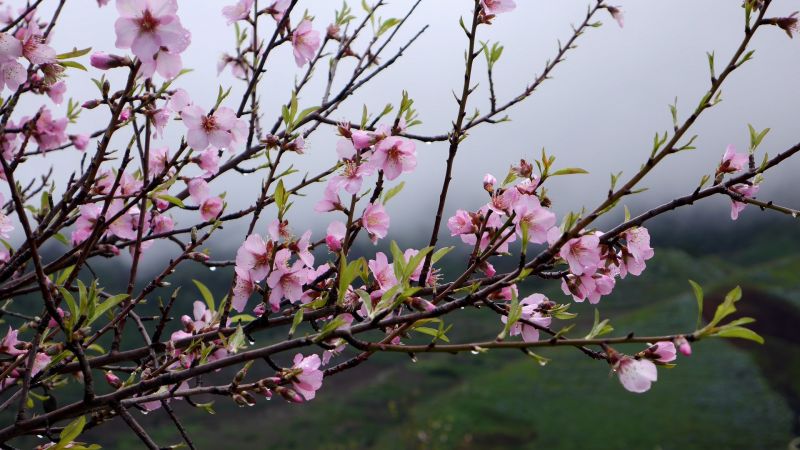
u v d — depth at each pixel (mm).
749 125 612
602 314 22344
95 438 13961
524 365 16750
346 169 647
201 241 691
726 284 20219
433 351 530
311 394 595
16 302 7816
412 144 643
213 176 770
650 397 14109
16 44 618
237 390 586
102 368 667
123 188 773
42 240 653
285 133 664
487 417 14109
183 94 666
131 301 664
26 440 4090
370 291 639
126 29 595
